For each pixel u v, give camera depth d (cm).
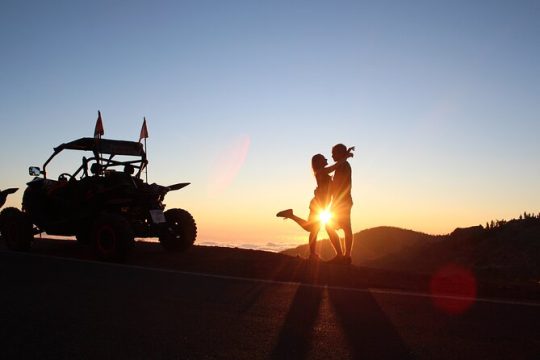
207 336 539
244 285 780
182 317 605
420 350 504
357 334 550
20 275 848
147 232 1130
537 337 546
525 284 873
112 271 890
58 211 1209
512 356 492
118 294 714
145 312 625
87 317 601
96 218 1113
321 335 545
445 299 705
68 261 1003
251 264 979
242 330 559
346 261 1030
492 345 520
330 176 1077
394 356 489
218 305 659
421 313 632
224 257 1075
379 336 544
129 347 506
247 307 651
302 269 934
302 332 554
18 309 633
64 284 776
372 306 662
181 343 518
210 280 817
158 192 1130
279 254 1127
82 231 1183
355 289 761
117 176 1140
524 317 621
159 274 865
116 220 1038
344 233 1043
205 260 1036
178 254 1117
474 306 668
